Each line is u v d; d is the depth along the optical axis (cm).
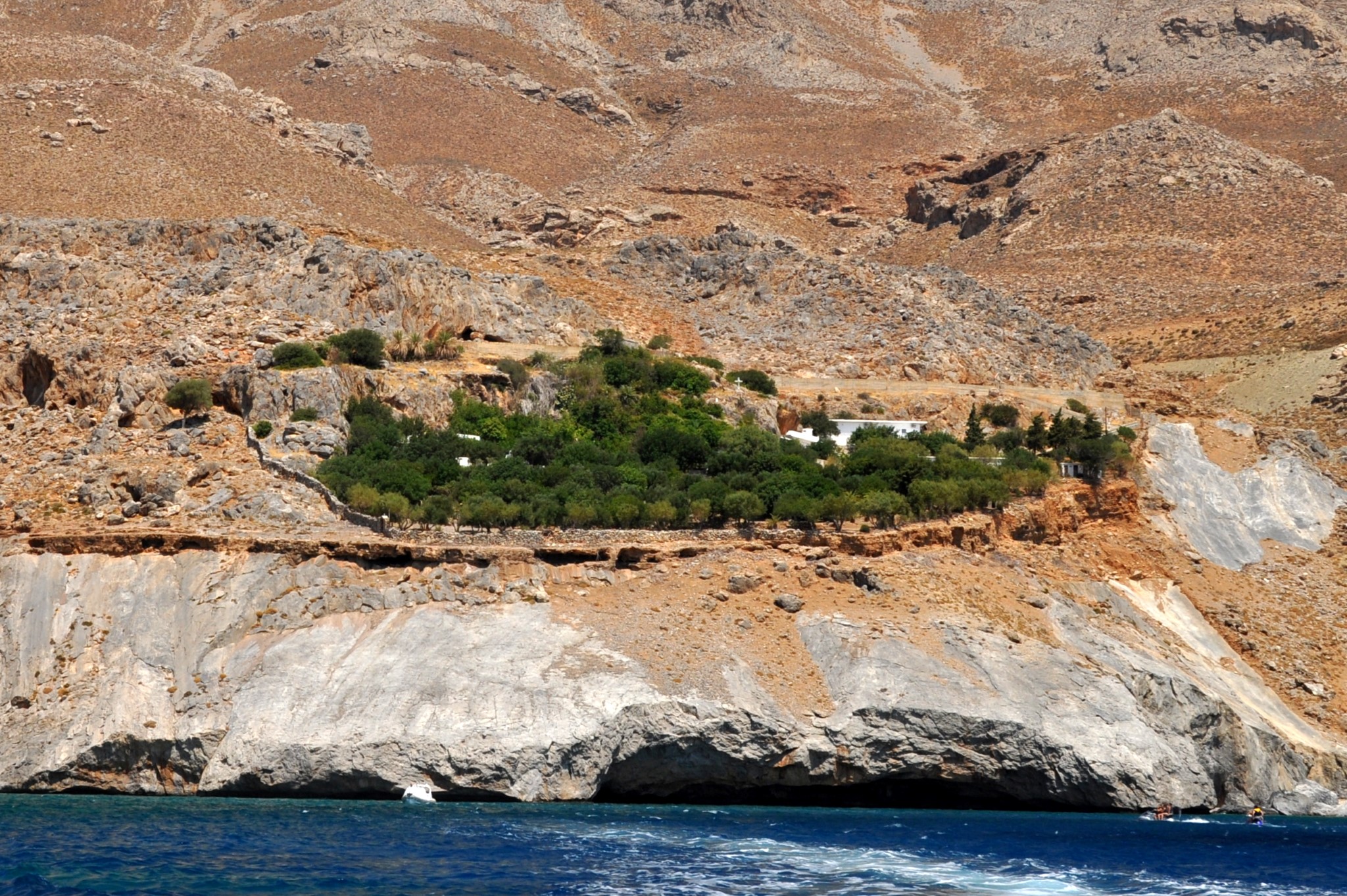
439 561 17200
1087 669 16850
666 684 15575
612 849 12656
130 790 15312
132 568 17162
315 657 16000
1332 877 12550
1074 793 15662
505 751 14862
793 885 11594
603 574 17300
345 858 12144
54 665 16238
